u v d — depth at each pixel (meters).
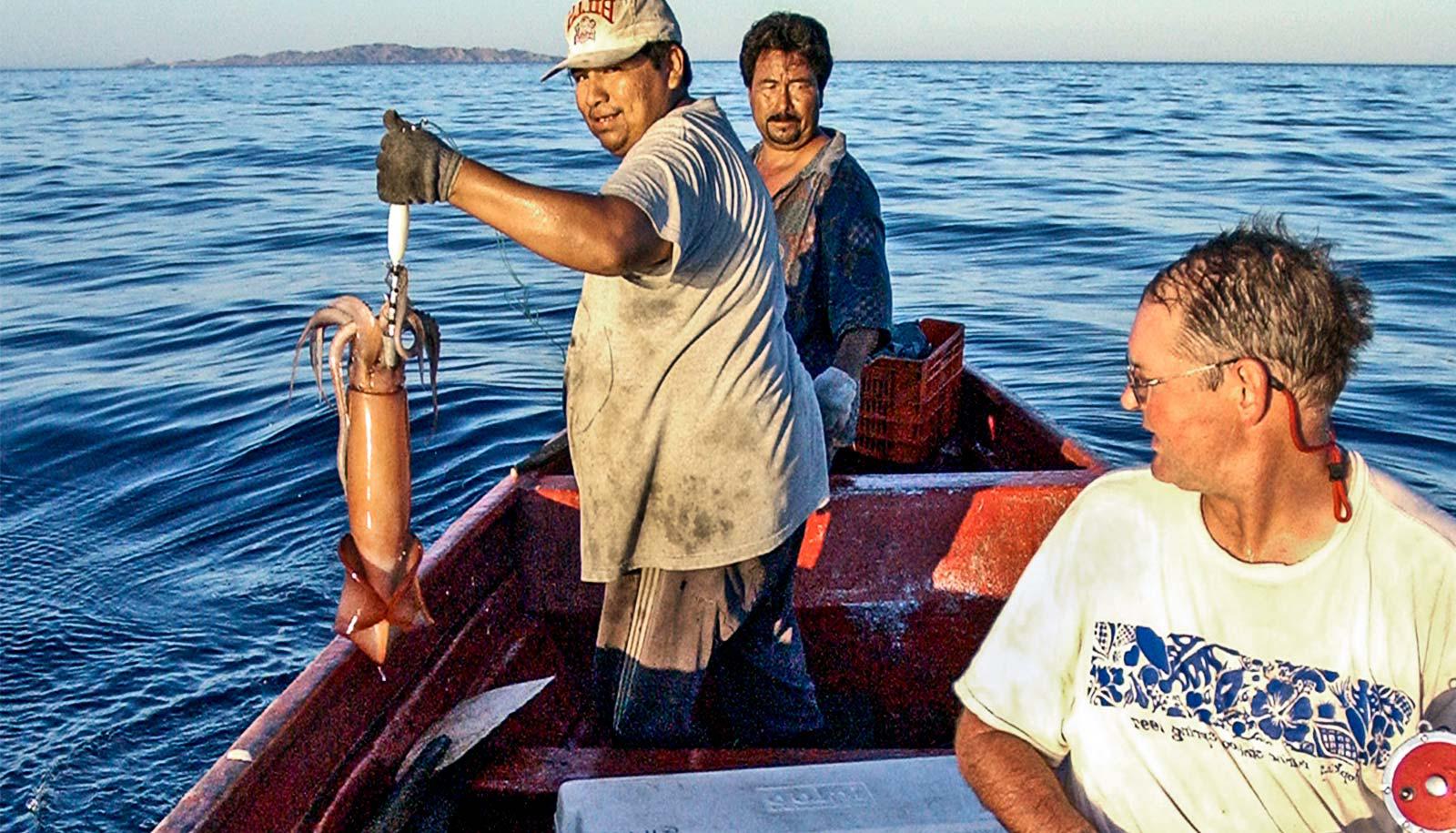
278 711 2.67
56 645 5.82
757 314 2.88
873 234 4.19
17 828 4.70
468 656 3.50
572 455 3.01
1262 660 1.85
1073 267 14.63
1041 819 1.92
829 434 4.04
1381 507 1.79
